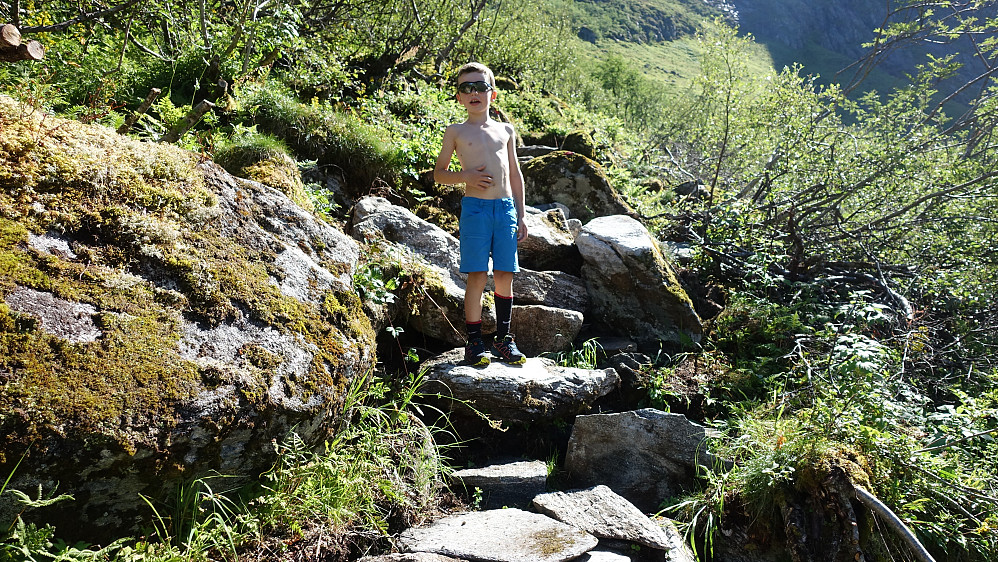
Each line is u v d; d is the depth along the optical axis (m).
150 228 2.49
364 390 3.02
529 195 5.77
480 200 3.59
